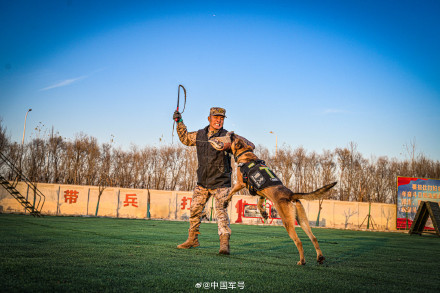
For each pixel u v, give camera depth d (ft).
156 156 134.92
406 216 65.87
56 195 63.21
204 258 16.03
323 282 11.59
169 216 66.90
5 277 10.09
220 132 19.92
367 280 12.48
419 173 127.24
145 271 12.02
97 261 13.53
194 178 128.36
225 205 18.86
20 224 35.22
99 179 127.24
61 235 24.57
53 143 122.52
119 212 65.31
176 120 20.30
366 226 70.23
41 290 8.96
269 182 16.66
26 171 115.24
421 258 21.11
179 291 9.57
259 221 67.67
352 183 126.41
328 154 129.59
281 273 12.87
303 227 16.15
